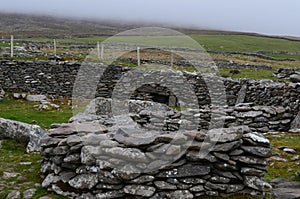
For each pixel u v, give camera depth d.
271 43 92.69
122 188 8.07
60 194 8.38
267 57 57.34
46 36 81.50
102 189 8.13
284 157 11.78
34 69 23.55
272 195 8.55
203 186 8.27
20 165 10.35
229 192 8.28
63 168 8.80
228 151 8.34
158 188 8.06
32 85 23.53
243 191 8.34
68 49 43.53
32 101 21.36
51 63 23.66
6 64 23.11
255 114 16.16
